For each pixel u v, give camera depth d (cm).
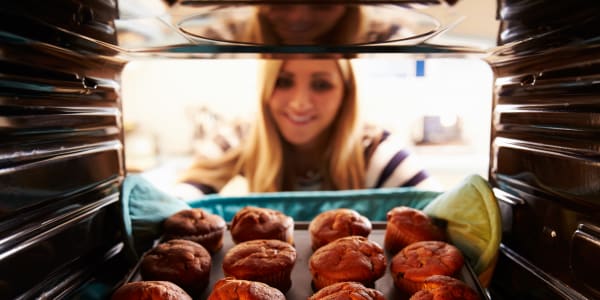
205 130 231
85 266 87
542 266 87
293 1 59
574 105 76
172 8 61
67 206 81
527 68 92
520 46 84
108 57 94
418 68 224
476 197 104
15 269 64
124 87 222
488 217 99
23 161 67
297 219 150
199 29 76
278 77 214
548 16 65
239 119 229
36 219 70
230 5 60
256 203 151
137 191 109
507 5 60
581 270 73
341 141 223
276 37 84
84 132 88
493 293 107
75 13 62
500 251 104
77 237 83
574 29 68
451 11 64
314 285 97
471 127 226
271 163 228
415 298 81
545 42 77
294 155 229
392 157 218
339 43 91
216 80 225
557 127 81
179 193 213
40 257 70
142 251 103
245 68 223
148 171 219
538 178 88
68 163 80
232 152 230
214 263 109
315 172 229
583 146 73
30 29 63
